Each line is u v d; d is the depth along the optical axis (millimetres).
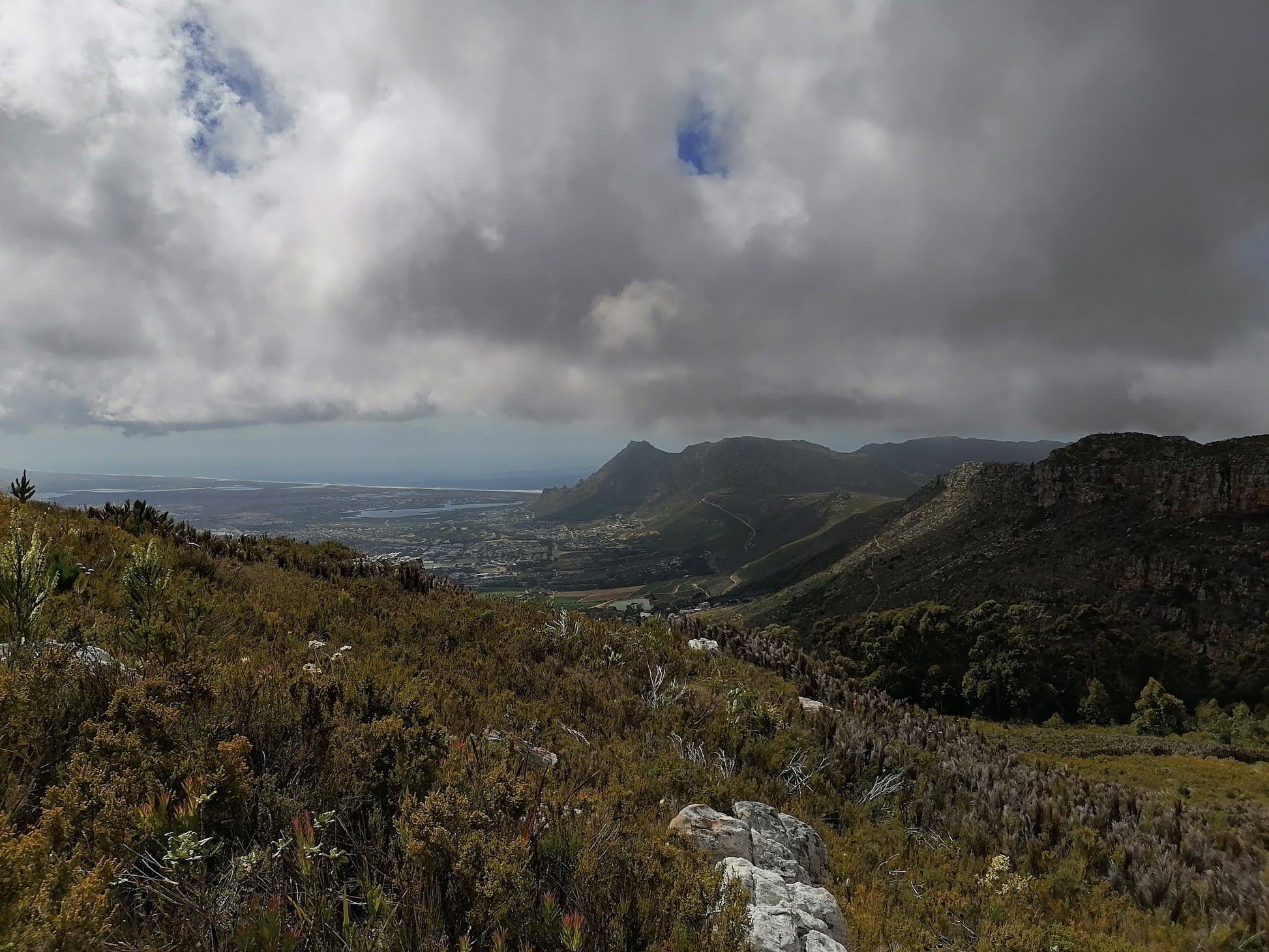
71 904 2109
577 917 3018
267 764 4012
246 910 2586
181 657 5547
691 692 10844
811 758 8828
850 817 7770
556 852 3721
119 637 6211
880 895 5852
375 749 4297
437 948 2754
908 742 10938
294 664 6852
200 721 4004
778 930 4188
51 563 7551
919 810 8312
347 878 3189
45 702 3789
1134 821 8812
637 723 8844
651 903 3564
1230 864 7820
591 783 6059
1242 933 6406
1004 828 8070
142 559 7094
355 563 15625
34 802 3127
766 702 10875
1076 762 38906
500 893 3043
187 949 2412
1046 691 71562
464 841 3287
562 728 7695
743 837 5625
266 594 10523
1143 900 7004
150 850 2785
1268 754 44031
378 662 8062
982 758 10836
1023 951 5148
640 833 4699
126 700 3846
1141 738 51281
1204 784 33281
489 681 8938
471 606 13688
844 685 14938
